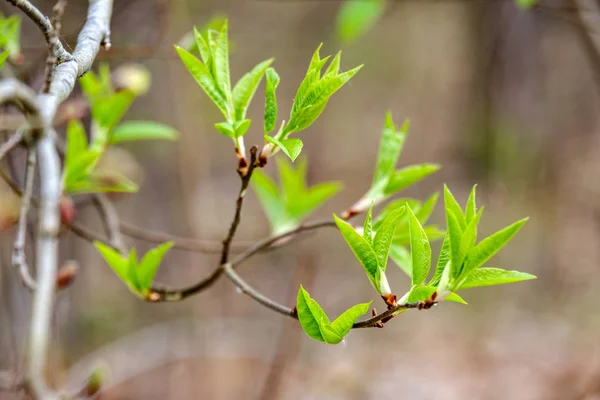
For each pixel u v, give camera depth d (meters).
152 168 3.03
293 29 4.11
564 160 4.08
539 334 3.22
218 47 1.00
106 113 1.16
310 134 4.51
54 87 0.94
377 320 0.95
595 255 3.63
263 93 4.34
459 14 4.24
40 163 1.04
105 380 1.15
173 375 2.59
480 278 0.95
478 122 4.32
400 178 1.09
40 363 0.98
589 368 2.81
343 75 0.97
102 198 1.19
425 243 0.95
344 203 4.23
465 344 3.16
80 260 2.54
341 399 2.63
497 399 2.70
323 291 3.44
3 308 1.49
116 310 2.82
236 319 2.86
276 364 2.19
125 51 1.44
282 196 1.20
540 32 4.00
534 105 4.14
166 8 1.82
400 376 2.86
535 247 3.79
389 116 1.10
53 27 0.94
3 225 1.20
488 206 4.05
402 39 4.71
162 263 2.98
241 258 1.08
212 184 3.84
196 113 3.00
